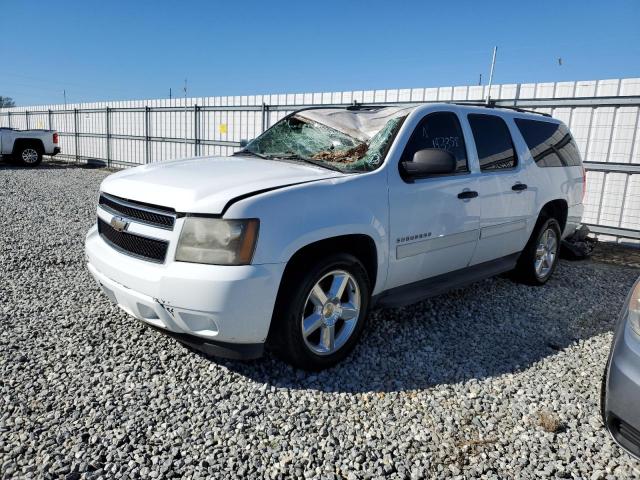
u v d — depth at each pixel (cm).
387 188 340
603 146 802
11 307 410
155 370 312
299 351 302
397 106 405
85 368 312
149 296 283
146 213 298
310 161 367
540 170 501
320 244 307
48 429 250
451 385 313
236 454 239
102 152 2058
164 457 234
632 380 210
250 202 274
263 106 1328
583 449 254
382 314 426
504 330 408
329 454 241
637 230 788
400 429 264
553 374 333
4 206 919
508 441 258
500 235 451
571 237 734
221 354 288
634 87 758
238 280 266
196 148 1588
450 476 231
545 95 846
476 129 432
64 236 688
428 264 383
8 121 2823
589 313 459
